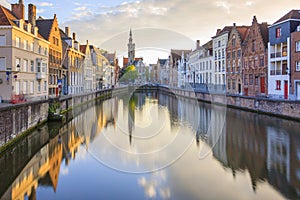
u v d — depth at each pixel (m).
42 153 13.22
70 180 9.00
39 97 27.98
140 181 8.38
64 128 19.67
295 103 21.55
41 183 9.29
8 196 8.63
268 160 11.57
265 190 8.53
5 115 13.45
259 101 26.58
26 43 26.88
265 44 32.19
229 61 41.84
